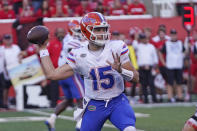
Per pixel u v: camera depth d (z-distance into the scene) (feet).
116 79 51.49
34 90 124.16
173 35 131.75
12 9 148.15
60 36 116.16
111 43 51.34
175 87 137.69
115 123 51.11
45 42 50.44
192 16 131.75
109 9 150.41
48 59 50.57
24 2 147.33
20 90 123.34
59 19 138.10
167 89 136.56
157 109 119.44
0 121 100.99
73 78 83.30
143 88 130.21
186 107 123.24
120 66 49.11
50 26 137.18
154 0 165.99
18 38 127.95
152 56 129.80
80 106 82.94
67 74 51.47
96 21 49.83
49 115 110.73
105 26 50.03
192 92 146.10
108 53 50.85
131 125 50.08
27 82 123.85
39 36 49.88
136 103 133.08
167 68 132.05
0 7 144.87
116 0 152.25
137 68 128.98
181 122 96.37
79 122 76.59
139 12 150.92
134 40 132.05
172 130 85.92
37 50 124.57
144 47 128.67
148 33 133.39
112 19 142.82
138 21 144.66
